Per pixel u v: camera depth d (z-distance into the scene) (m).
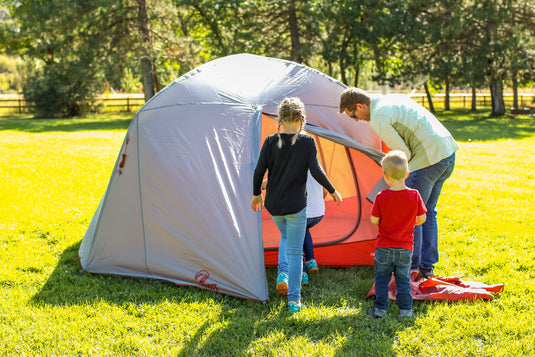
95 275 4.33
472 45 23.92
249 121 4.36
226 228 4.00
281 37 24.00
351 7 23.17
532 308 3.57
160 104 4.48
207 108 4.40
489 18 22.78
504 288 3.91
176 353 3.07
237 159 4.20
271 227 5.30
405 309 3.46
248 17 23.30
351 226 5.13
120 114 30.84
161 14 24.16
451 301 3.70
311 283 4.18
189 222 4.11
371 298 3.86
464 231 5.46
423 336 3.22
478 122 22.89
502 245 4.97
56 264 4.58
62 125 21.28
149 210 4.25
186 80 4.59
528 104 40.44
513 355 2.98
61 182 7.80
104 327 3.39
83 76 25.05
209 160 4.20
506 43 22.73
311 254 4.26
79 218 5.99
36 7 24.06
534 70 25.19
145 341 3.20
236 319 3.47
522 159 10.71
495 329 3.27
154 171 4.27
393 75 24.67
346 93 3.99
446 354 3.04
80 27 23.81
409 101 3.97
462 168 9.54
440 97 40.41
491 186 7.75
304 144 3.48
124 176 4.38
